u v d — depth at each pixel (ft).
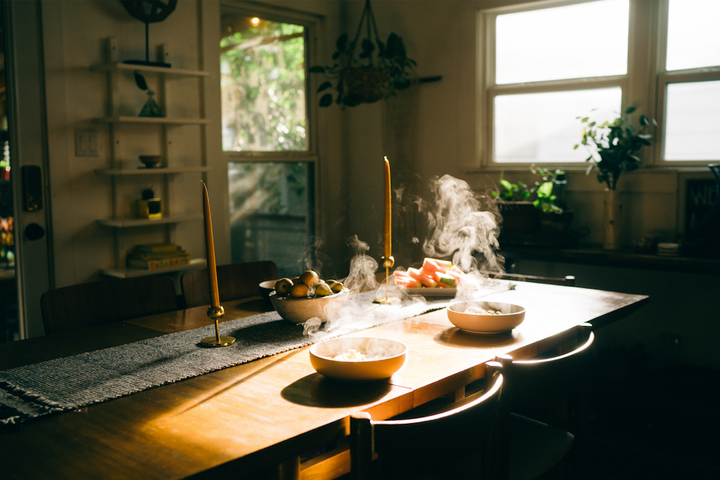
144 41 10.11
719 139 9.54
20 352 4.97
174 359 4.64
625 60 10.30
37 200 9.12
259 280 7.91
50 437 3.27
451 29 11.92
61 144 9.30
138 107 10.12
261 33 12.19
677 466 7.66
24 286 9.14
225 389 3.99
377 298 6.73
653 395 8.73
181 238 10.87
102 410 3.65
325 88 11.99
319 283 5.69
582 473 4.96
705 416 8.10
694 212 9.34
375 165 13.21
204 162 11.12
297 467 3.53
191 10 10.73
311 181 13.37
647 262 8.89
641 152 10.08
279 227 12.85
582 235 10.57
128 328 5.75
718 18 9.43
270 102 12.46
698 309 9.56
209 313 4.96
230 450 3.07
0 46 8.75
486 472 4.24
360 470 3.25
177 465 2.91
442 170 12.31
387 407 3.75
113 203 9.96
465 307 5.65
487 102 11.83
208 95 11.05
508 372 4.18
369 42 11.59
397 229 12.75
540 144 11.33
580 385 4.85
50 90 9.11
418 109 12.53
